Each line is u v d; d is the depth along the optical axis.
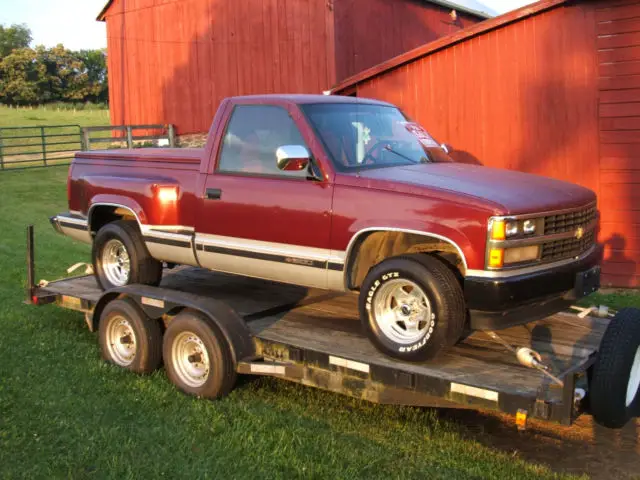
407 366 4.68
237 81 20.77
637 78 9.62
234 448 4.58
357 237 5.04
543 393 4.14
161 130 22.62
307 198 5.27
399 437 4.81
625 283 9.91
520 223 4.56
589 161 10.07
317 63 19.23
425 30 23.02
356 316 6.00
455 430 4.99
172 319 5.60
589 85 9.95
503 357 4.90
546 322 5.77
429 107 11.38
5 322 7.48
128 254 6.55
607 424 4.60
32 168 24.06
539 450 4.74
